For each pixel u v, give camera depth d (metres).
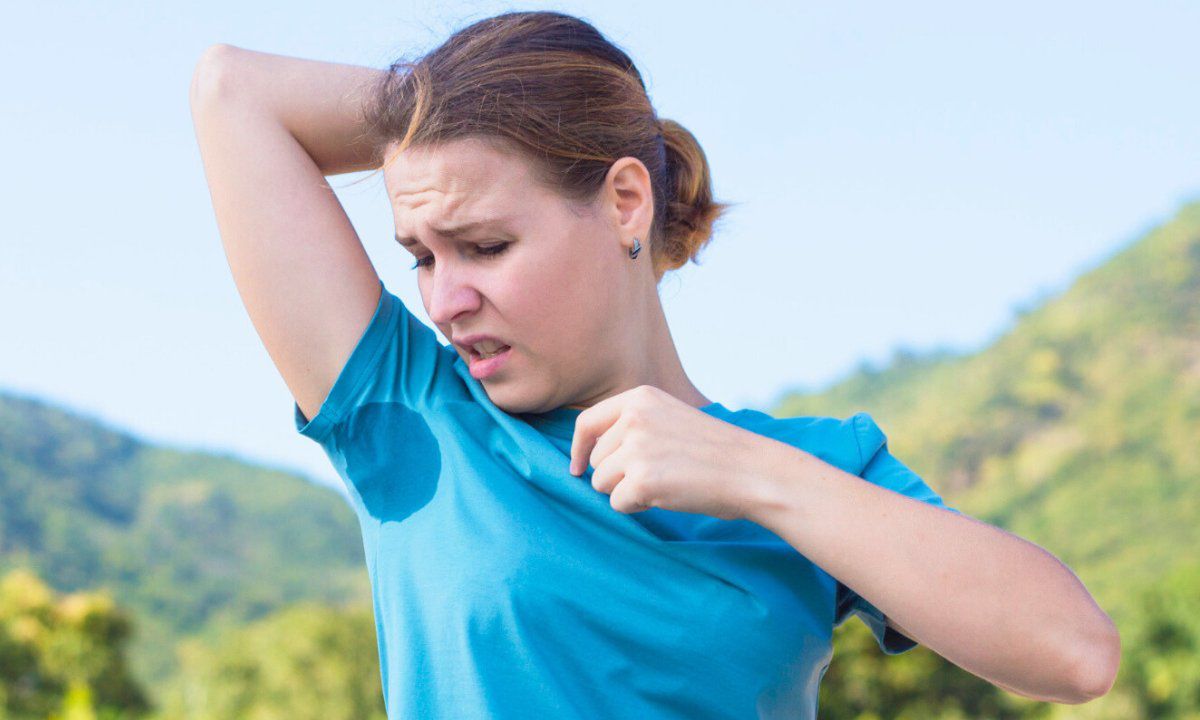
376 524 1.22
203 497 69.75
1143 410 45.16
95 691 21.36
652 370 1.27
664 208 1.27
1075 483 43.44
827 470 1.10
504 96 1.12
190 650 50.47
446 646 1.14
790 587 1.18
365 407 1.24
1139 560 36.78
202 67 1.32
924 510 1.09
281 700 26.12
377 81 1.28
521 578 1.13
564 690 1.12
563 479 1.17
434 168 1.11
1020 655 1.06
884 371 60.16
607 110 1.18
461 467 1.19
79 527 62.06
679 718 1.14
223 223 1.27
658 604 1.14
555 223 1.13
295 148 1.30
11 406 72.81
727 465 1.08
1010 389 49.84
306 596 62.66
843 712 14.18
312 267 1.26
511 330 1.14
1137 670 18.84
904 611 1.06
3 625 21.09
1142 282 51.72
